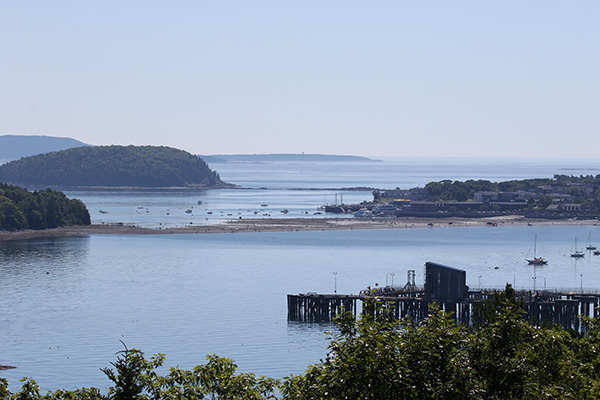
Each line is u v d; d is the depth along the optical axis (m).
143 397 72.56
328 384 69.94
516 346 78.44
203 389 77.50
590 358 90.19
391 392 68.56
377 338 71.38
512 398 72.25
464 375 70.44
